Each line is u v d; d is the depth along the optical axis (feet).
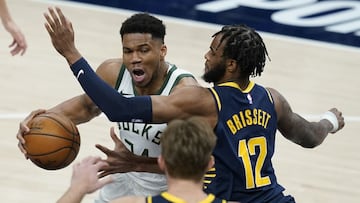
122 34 26.66
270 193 25.48
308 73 57.52
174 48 59.62
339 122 29.37
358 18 68.23
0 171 39.37
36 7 66.64
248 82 25.86
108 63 28.66
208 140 19.49
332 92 54.29
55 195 37.58
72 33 23.81
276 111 26.20
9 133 43.60
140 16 26.68
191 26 64.80
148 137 27.96
